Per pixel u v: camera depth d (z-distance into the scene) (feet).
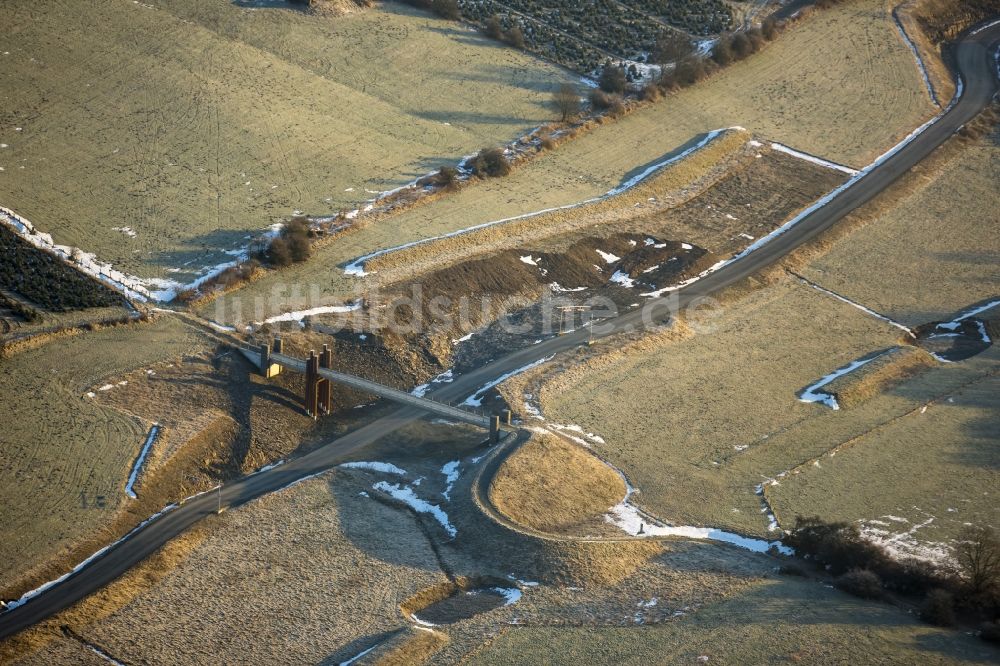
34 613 338.54
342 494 403.95
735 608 350.84
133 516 380.58
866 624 344.90
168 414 426.51
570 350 495.82
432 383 473.67
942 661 330.13
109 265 506.07
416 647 332.19
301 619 345.10
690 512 406.00
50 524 370.53
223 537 378.12
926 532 401.29
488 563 371.56
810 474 431.02
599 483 413.18
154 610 345.31
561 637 338.75
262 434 430.61
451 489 405.80
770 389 482.28
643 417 457.27
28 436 405.80
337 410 456.04
